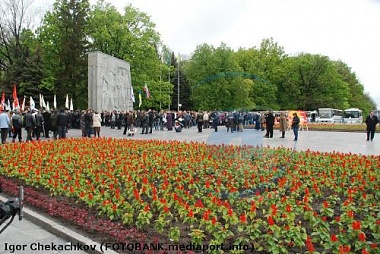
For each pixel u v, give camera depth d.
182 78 66.75
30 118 20.16
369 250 4.99
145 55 50.22
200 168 10.62
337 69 78.25
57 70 46.72
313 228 5.95
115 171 10.45
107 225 6.39
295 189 8.02
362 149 18.39
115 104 37.81
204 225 6.20
